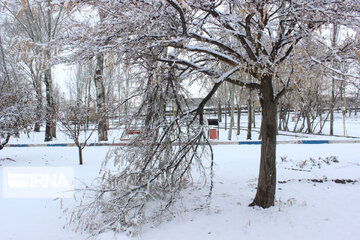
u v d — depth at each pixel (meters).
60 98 15.29
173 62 5.01
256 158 10.42
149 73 5.41
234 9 3.89
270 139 5.07
